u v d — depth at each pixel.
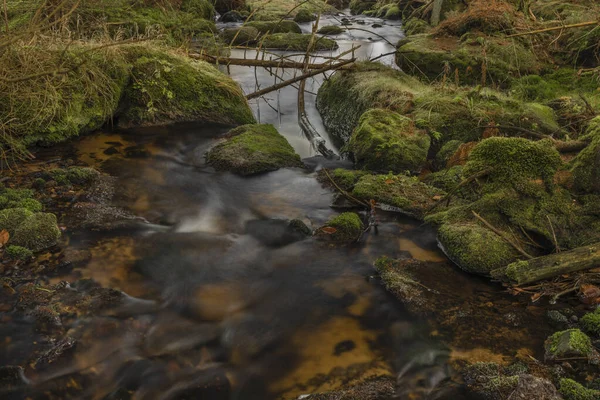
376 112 6.66
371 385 2.98
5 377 2.91
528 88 8.56
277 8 19.28
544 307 3.68
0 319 3.33
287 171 5.97
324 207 5.20
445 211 4.82
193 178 5.68
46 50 5.95
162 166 5.87
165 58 7.46
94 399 2.84
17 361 3.02
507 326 3.48
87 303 3.55
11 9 7.49
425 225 4.84
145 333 3.36
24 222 4.18
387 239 4.62
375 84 7.66
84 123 6.28
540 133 5.92
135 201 5.05
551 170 4.52
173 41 9.05
